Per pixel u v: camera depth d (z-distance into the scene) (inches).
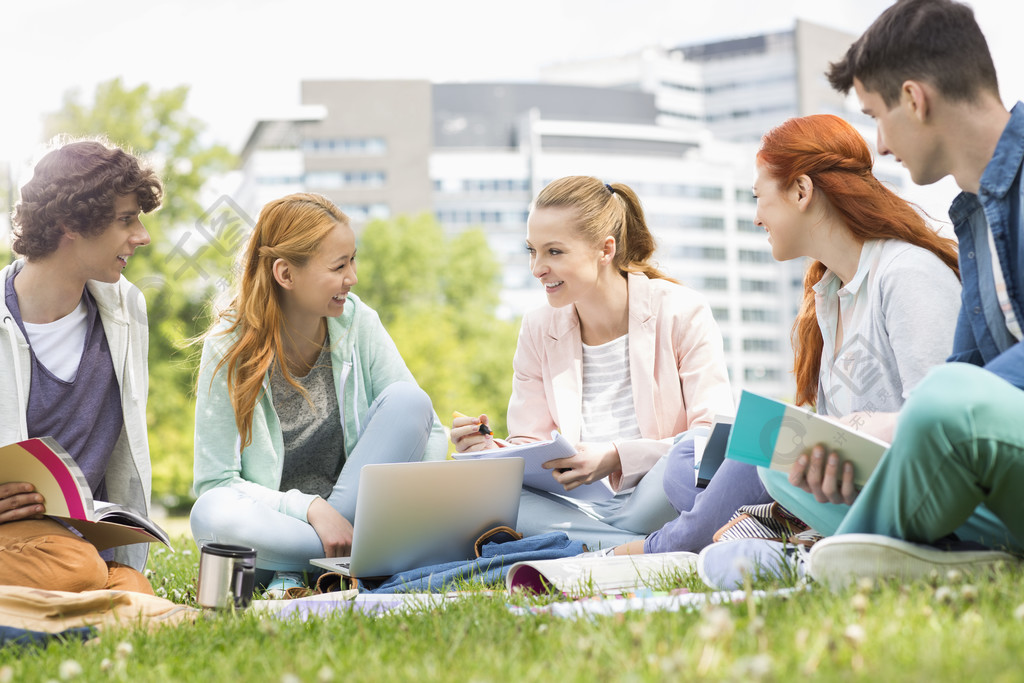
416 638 60.9
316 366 116.5
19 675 60.9
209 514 100.6
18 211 98.8
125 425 104.3
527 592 79.5
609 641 53.4
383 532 92.7
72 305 102.0
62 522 90.7
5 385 96.8
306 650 58.7
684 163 2048.5
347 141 1925.4
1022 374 63.9
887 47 73.9
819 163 91.5
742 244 2075.5
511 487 99.3
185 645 64.7
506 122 2082.9
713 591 71.7
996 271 73.3
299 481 116.3
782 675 44.6
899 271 86.0
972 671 43.3
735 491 86.2
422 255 1465.3
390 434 108.1
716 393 114.8
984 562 63.2
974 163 74.1
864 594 58.2
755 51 2397.9
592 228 115.6
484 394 1398.9
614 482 107.7
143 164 101.4
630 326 118.0
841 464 70.1
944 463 60.2
